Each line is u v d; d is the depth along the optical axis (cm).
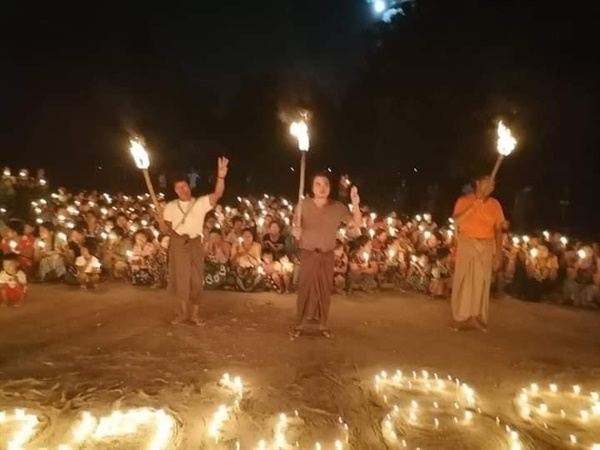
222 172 946
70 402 691
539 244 1293
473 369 831
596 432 666
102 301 1095
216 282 1216
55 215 1631
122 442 611
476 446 627
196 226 960
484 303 1002
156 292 1171
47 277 1227
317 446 605
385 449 614
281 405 701
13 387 726
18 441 605
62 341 880
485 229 991
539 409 714
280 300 1147
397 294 1236
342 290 1223
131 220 1612
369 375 796
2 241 1270
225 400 707
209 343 891
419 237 1466
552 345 942
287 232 1377
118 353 839
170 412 675
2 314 1004
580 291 1209
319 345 898
